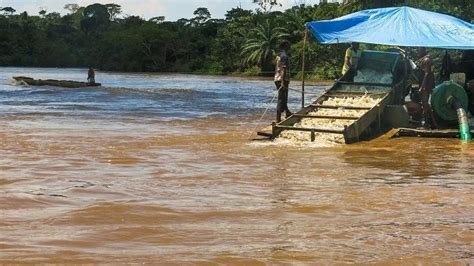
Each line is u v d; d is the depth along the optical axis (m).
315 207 7.05
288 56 15.24
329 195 7.73
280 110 15.13
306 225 6.26
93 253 5.21
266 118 19.95
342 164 10.30
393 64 15.59
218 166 9.90
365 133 13.91
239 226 6.19
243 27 93.06
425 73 14.77
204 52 103.19
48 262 4.95
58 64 121.94
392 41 14.72
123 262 4.98
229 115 21.16
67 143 12.53
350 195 7.74
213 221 6.37
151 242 5.59
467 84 15.40
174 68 101.62
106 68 110.12
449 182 8.70
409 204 7.26
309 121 14.09
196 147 12.27
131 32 108.75
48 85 41.56
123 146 12.20
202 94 35.94
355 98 14.98
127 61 104.81
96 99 29.70
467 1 39.25
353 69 15.89
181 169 9.55
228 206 7.05
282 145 12.73
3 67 116.19
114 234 5.82
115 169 9.44
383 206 7.14
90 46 128.12
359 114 14.06
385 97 14.55
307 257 5.19
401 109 14.55
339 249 5.43
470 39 14.59
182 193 7.72
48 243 5.48
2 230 5.87
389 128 14.63
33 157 10.51
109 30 128.88
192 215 6.60
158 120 18.80
